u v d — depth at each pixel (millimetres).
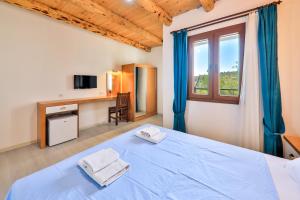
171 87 2982
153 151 1456
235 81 2301
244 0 2100
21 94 2787
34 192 897
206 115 2559
